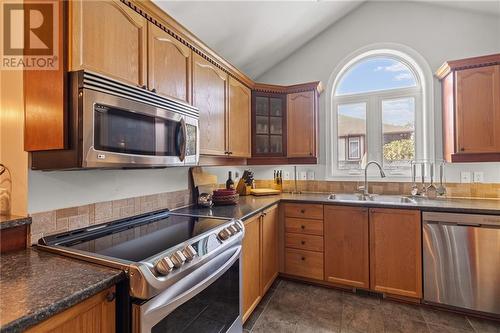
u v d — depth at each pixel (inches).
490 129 88.7
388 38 117.2
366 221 95.1
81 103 39.9
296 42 126.5
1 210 49.4
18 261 39.9
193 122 66.3
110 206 62.1
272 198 109.8
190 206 89.7
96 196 58.8
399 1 115.6
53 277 34.0
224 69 91.0
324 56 128.2
